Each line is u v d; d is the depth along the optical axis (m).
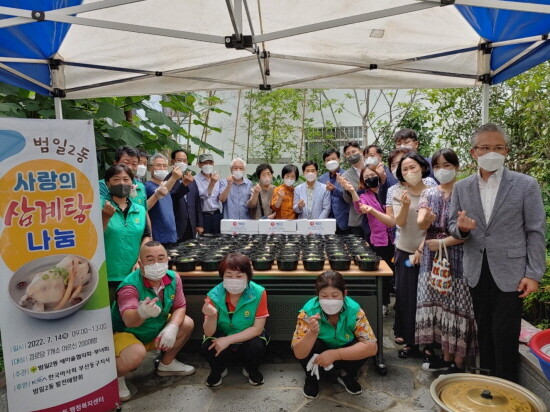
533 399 1.70
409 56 3.36
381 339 2.71
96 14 2.74
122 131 4.62
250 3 2.75
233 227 4.08
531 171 4.13
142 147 5.20
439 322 2.54
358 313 2.40
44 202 2.05
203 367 2.85
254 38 2.40
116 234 2.67
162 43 3.17
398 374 2.68
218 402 2.39
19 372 1.99
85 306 2.16
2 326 1.96
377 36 3.14
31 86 3.13
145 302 2.25
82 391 2.14
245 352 2.54
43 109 4.22
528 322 2.97
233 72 3.67
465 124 5.31
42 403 2.04
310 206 4.42
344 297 2.43
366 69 3.54
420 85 3.62
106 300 2.22
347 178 4.15
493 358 2.27
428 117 6.67
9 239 1.97
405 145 3.89
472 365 2.59
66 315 2.10
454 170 2.45
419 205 2.52
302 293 2.84
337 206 4.31
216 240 3.74
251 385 2.58
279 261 2.88
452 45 3.21
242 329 2.56
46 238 2.05
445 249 2.40
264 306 2.58
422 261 2.61
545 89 3.99
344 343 2.42
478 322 2.26
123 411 2.31
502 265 2.09
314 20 2.97
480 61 3.26
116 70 3.41
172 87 3.76
